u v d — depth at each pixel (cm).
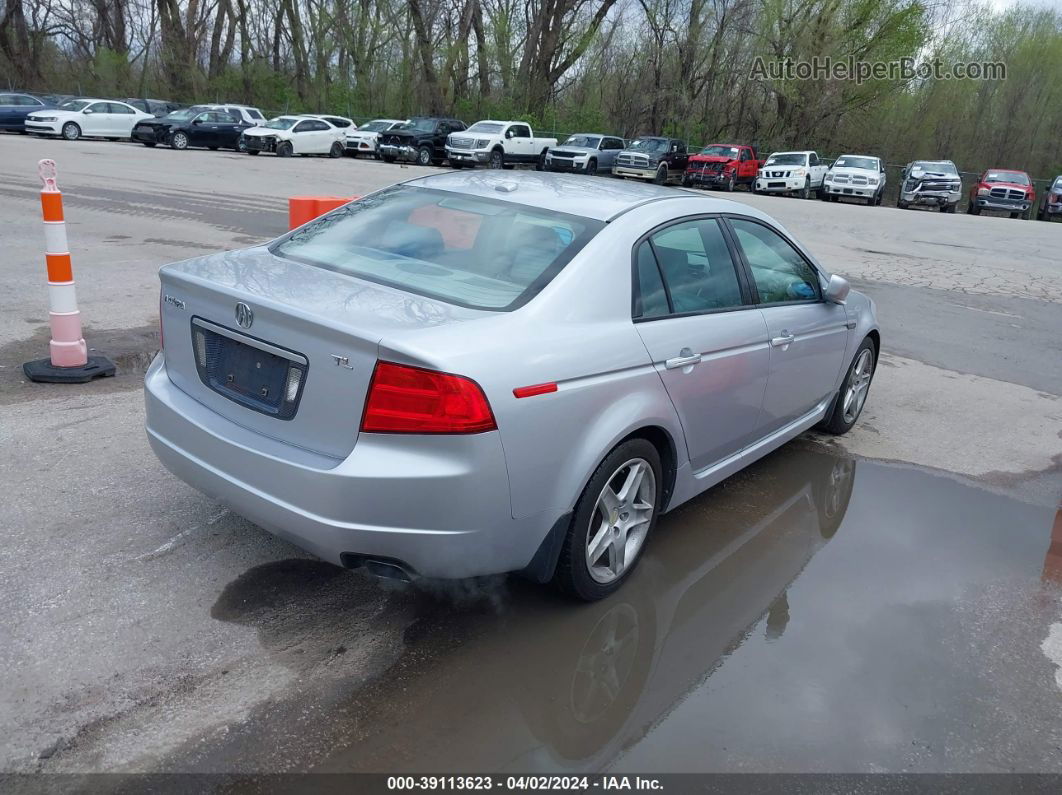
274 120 3347
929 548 425
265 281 326
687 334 368
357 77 4775
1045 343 890
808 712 295
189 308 332
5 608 317
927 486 504
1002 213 3369
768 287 446
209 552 368
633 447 344
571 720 283
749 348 413
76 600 326
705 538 421
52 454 450
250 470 302
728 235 425
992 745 286
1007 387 722
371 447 280
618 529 353
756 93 4366
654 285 363
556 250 343
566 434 309
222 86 4853
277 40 5291
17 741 255
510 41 4406
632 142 3397
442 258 348
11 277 838
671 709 292
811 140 4206
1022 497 496
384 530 280
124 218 1270
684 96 4372
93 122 3344
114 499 407
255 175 2206
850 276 1215
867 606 367
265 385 306
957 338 887
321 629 322
